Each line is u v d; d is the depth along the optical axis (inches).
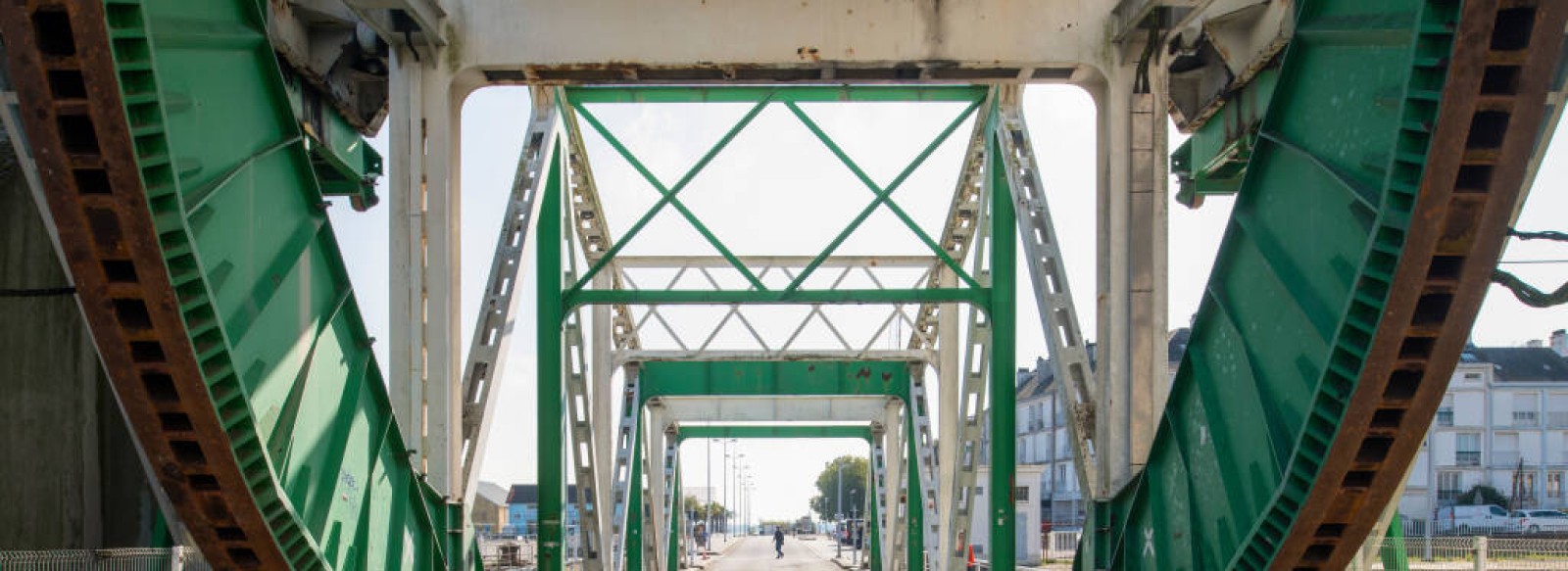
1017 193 561.6
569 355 764.0
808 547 3981.3
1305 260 290.8
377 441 370.6
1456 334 248.4
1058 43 480.1
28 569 313.6
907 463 1088.2
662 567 1385.3
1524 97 215.6
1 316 392.5
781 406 1425.9
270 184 295.6
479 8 481.4
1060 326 512.1
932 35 482.0
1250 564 323.0
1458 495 2881.4
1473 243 234.5
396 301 461.1
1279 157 309.9
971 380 811.4
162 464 265.6
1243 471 331.3
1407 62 225.0
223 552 289.1
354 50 490.6
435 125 473.4
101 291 233.8
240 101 278.2
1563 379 2950.3
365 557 354.6
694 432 1635.1
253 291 281.1
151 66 218.8
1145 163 468.1
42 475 394.3
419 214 466.0
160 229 228.4
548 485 601.9
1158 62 474.0
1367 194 252.7
